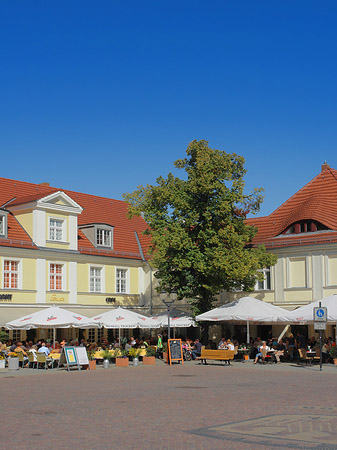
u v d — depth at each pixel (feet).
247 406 56.44
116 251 169.78
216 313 130.82
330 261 143.64
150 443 39.04
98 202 183.62
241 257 133.80
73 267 157.48
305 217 151.94
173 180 142.20
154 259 135.95
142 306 174.40
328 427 44.39
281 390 71.15
